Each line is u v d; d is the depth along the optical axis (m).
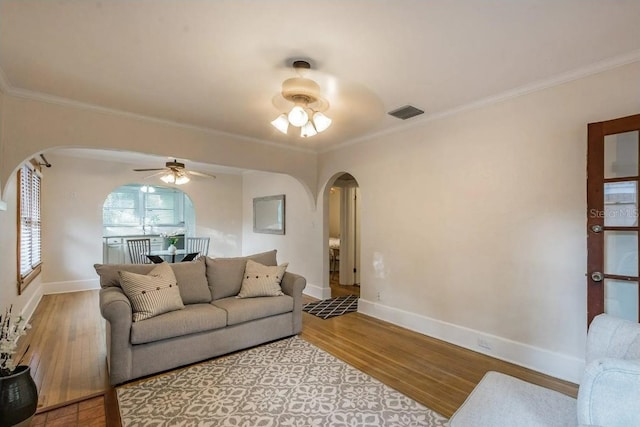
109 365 2.54
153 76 2.51
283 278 3.70
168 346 2.67
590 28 1.87
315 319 4.07
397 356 2.97
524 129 2.74
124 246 6.72
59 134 2.99
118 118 3.32
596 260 2.24
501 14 1.73
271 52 2.14
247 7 1.68
